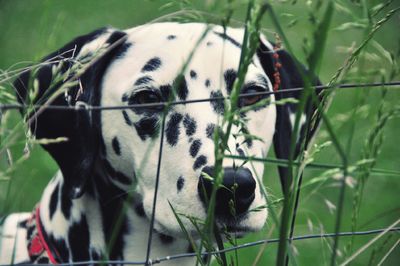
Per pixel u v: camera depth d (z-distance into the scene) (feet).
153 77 20.01
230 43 20.59
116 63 20.80
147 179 19.69
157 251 21.31
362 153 14.73
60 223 21.70
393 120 40.55
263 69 21.88
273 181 36.45
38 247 21.91
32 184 35.35
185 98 19.67
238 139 19.17
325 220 35.76
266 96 20.56
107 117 20.61
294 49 39.14
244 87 20.25
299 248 32.37
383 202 37.42
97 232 21.34
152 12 53.42
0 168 26.99
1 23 49.96
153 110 19.85
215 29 20.86
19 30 49.80
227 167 17.76
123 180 20.84
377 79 19.31
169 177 19.16
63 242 21.66
